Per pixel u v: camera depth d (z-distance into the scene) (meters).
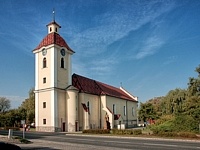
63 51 50.16
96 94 57.56
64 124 47.38
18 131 44.69
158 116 53.22
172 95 51.38
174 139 28.47
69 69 51.12
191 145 22.14
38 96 48.22
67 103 48.25
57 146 21.36
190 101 38.34
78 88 52.38
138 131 35.00
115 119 59.78
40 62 49.19
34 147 20.62
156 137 30.64
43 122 46.56
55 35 50.09
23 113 63.00
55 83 46.69
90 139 28.86
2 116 60.38
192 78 42.44
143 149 19.19
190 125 33.44
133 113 77.06
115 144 23.06
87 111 50.25
